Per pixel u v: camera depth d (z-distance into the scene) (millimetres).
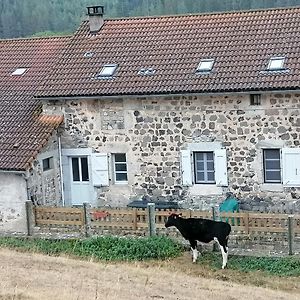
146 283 17625
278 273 18531
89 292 16422
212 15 25594
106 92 23297
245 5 51406
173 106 23109
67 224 21938
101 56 25156
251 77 22125
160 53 24438
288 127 22031
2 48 29062
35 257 20297
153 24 26047
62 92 23922
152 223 20984
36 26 66875
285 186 22312
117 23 26625
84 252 20609
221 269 18969
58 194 24578
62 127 24516
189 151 23156
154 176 23719
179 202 23516
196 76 22859
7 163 22844
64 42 28422
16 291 16094
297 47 22812
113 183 24344
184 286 17453
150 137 23562
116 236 21172
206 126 22891
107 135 24047
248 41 23719
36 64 27609
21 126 24422
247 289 17297
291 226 19344
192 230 19328
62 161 24641
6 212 23250
